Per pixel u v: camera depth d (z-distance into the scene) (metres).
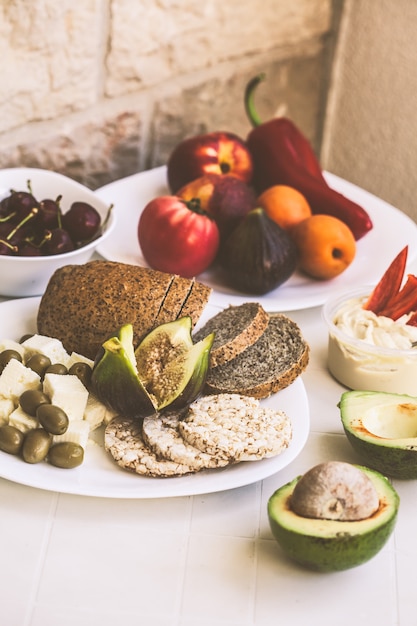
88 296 0.93
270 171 1.20
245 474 0.84
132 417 0.87
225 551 0.81
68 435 0.85
